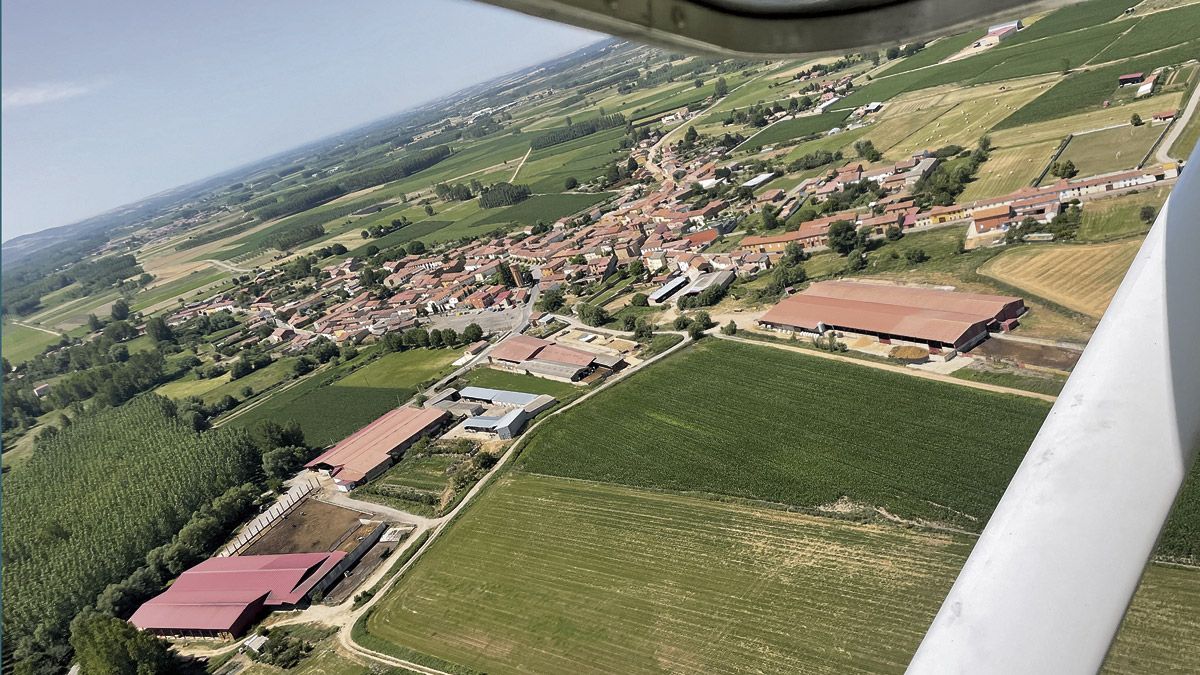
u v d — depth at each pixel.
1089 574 1.89
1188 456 2.03
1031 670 1.81
